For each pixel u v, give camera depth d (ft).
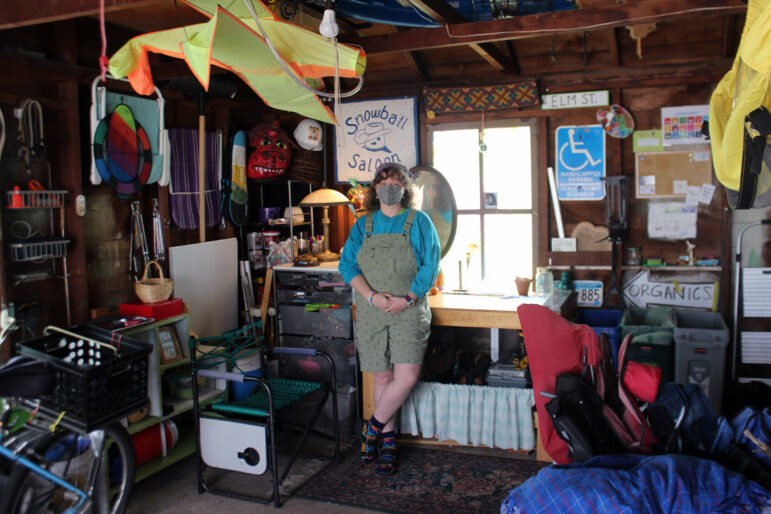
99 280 12.14
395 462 11.61
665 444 8.54
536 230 15.05
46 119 10.95
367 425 11.65
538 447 11.78
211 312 14.10
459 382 12.84
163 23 12.33
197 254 13.62
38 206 10.50
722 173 8.32
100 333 9.55
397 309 11.04
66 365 8.15
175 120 13.79
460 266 14.97
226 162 14.89
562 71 14.56
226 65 9.11
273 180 15.35
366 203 11.78
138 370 8.79
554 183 14.83
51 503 8.76
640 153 14.30
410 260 11.19
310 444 12.81
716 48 13.55
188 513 10.09
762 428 8.27
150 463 11.00
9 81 10.27
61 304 11.30
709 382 12.30
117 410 8.58
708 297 14.17
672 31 13.71
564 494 7.39
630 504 7.09
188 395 11.60
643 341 12.80
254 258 15.62
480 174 15.38
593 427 8.54
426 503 10.29
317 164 16.12
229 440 10.46
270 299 15.07
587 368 9.06
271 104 10.33
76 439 8.99
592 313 14.53
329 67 9.45
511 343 15.12
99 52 12.05
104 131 11.58
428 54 15.39
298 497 10.59
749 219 13.75
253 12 7.22
